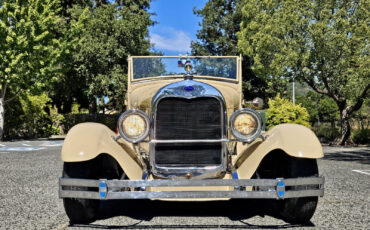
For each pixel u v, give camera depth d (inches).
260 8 867.4
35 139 865.5
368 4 657.6
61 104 1272.1
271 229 143.6
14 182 259.8
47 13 818.2
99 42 964.6
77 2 1123.9
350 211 171.0
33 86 801.6
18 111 882.8
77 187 142.7
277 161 163.3
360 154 524.1
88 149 143.3
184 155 158.2
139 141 148.3
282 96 1200.8
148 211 175.8
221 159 158.4
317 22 689.6
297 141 145.3
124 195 137.3
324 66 708.0
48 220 157.5
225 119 159.3
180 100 159.2
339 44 674.8
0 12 756.0
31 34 775.7
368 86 705.0
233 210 176.7
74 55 925.8
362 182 258.2
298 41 733.3
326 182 258.5
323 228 143.9
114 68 969.5
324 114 1175.0
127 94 217.3
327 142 861.2
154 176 158.7
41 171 320.8
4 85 778.2
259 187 151.3
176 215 167.3
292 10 725.3
